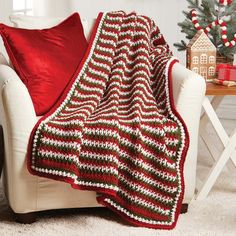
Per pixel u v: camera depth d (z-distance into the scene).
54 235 2.90
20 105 2.85
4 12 4.43
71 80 3.22
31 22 3.42
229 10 3.67
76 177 2.88
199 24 3.66
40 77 3.13
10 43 3.19
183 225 3.01
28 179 2.91
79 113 2.98
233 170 3.68
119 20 3.46
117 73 3.30
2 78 2.91
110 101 3.16
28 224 3.00
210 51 3.44
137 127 2.96
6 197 3.11
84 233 2.92
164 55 3.41
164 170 2.98
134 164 2.96
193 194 3.11
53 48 3.24
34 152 2.86
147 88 3.25
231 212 3.14
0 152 3.02
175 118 3.03
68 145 2.85
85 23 3.52
